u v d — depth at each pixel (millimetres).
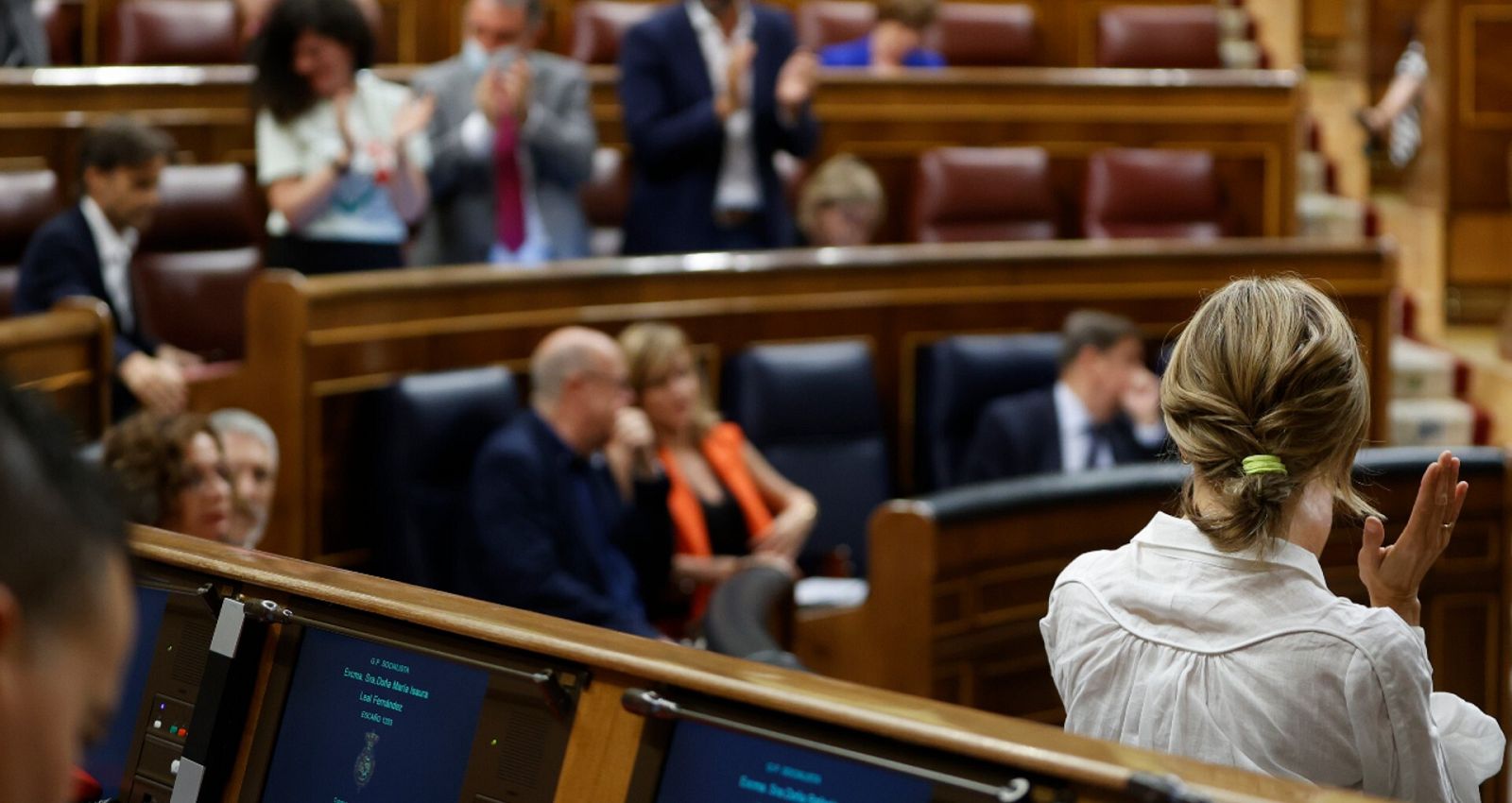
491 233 13039
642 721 3590
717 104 13930
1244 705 3828
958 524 9422
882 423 13766
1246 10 23250
